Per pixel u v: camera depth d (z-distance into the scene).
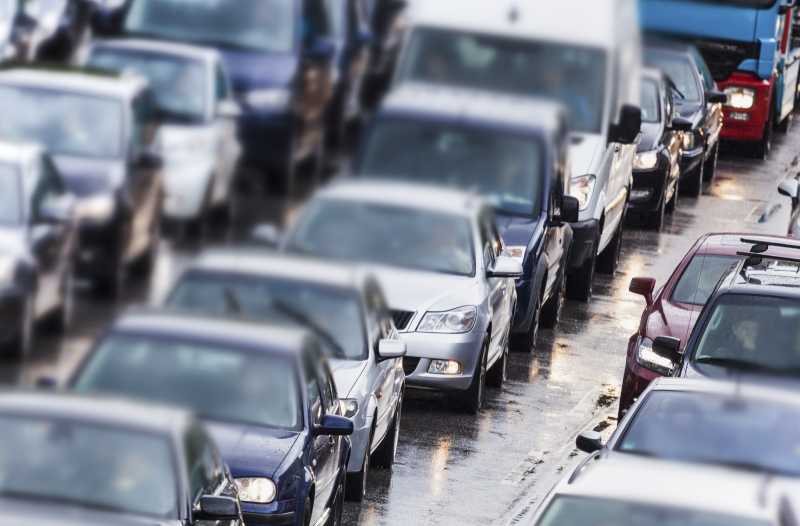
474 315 51.03
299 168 73.69
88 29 81.50
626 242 82.94
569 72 68.62
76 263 53.66
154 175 56.69
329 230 51.75
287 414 35.91
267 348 36.59
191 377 35.78
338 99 79.31
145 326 36.41
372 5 89.50
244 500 34.31
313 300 42.88
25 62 58.47
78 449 29.19
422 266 51.72
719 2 106.62
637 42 83.69
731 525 27.11
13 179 48.41
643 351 49.84
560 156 62.09
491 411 53.47
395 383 45.16
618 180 73.56
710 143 98.00
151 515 28.44
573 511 27.58
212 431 34.97
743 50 107.50
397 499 43.84
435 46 68.81
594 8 69.56
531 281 59.12
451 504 44.06
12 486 28.48
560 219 61.84
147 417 30.02
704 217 91.31
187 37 70.25
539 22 69.31
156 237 57.28
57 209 48.88
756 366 42.72
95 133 55.56
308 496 35.69
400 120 60.44
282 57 70.38
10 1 77.31
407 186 54.34
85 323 51.75
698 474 29.00
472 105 61.28
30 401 30.02
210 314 37.69
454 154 60.03
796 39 121.06
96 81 57.00
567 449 50.53
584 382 58.72
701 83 96.44
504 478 47.00
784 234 89.00
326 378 38.84
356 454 41.88
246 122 69.12
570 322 67.12
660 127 85.56
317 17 76.50
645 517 27.31
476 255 52.31
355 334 42.84
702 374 42.41
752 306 43.81
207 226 64.75
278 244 54.69
